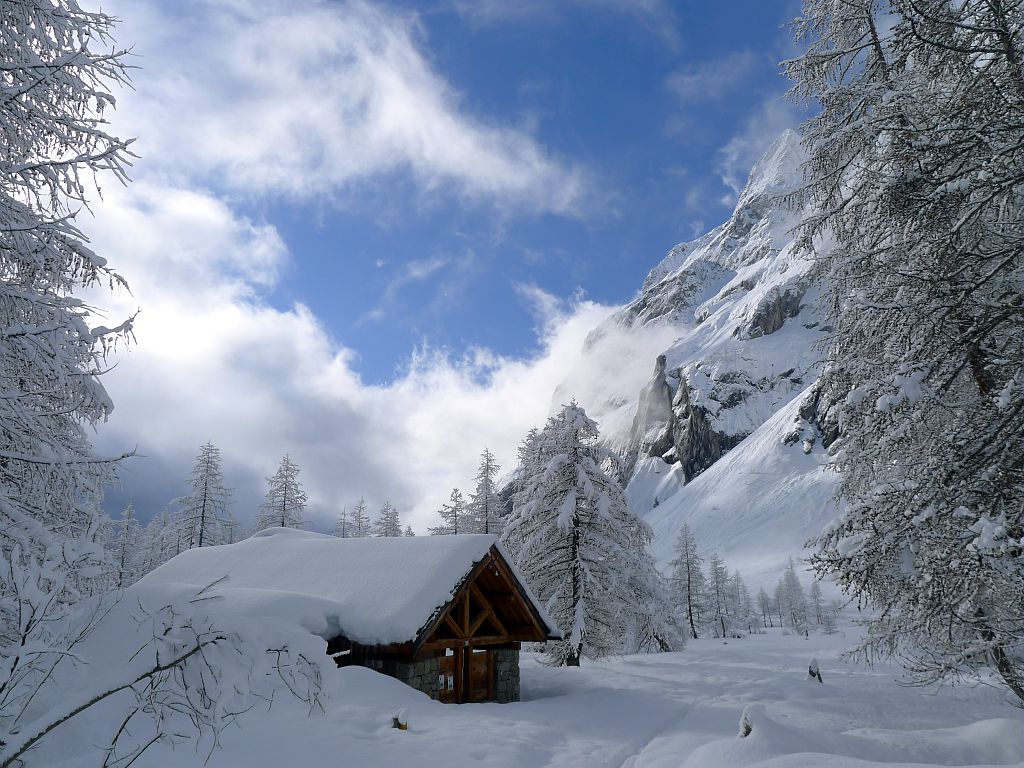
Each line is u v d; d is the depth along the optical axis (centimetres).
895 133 938
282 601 1284
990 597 872
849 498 1160
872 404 978
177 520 3897
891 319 992
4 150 685
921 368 872
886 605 1000
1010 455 799
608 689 1753
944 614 911
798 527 16475
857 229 1102
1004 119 792
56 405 662
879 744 1018
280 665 443
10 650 375
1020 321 853
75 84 657
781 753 832
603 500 2248
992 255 829
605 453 2405
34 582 390
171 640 400
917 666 1051
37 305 630
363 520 6050
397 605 1324
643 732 1180
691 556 6794
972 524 779
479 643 1545
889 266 977
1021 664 956
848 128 1046
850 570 884
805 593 11631
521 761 860
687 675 2186
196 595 448
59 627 419
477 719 1073
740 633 8269
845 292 1117
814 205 1217
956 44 902
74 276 706
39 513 627
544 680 1933
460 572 1457
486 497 4391
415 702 1123
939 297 901
